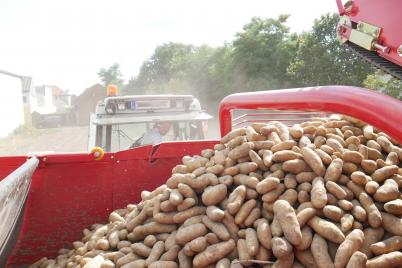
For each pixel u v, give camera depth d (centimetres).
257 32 2781
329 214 225
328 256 211
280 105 265
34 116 4872
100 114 578
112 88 656
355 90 199
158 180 393
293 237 215
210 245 242
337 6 409
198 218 262
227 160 289
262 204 254
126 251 280
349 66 2038
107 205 382
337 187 235
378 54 362
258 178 265
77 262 306
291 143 273
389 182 238
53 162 366
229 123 378
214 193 262
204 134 596
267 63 2694
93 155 374
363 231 223
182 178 285
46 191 368
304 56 2177
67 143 2503
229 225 248
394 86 1224
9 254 325
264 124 308
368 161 250
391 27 333
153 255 258
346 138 295
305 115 461
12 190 226
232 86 2886
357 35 374
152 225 280
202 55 3744
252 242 227
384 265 199
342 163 250
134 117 570
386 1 334
